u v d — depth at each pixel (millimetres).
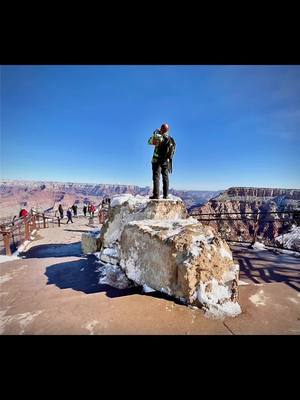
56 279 4375
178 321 2566
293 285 3791
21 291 3816
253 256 5637
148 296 3154
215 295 2910
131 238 3961
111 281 3898
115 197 6023
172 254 3170
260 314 2783
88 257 5848
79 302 3078
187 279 2924
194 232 3570
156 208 4750
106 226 5914
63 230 11555
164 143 4992
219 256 3215
